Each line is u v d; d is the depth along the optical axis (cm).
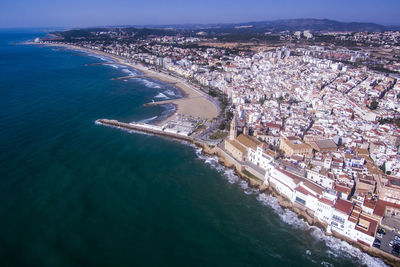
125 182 17175
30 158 19588
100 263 11400
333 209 13300
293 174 16162
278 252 12394
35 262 11312
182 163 19925
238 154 19712
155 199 15688
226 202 15712
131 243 12506
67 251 11906
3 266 11062
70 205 14788
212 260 11844
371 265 11750
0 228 13012
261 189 16950
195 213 14700
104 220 13825
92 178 17450
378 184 15625
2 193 15575
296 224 14088
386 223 13025
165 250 12225
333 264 11812
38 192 15788
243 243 12825
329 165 17562
